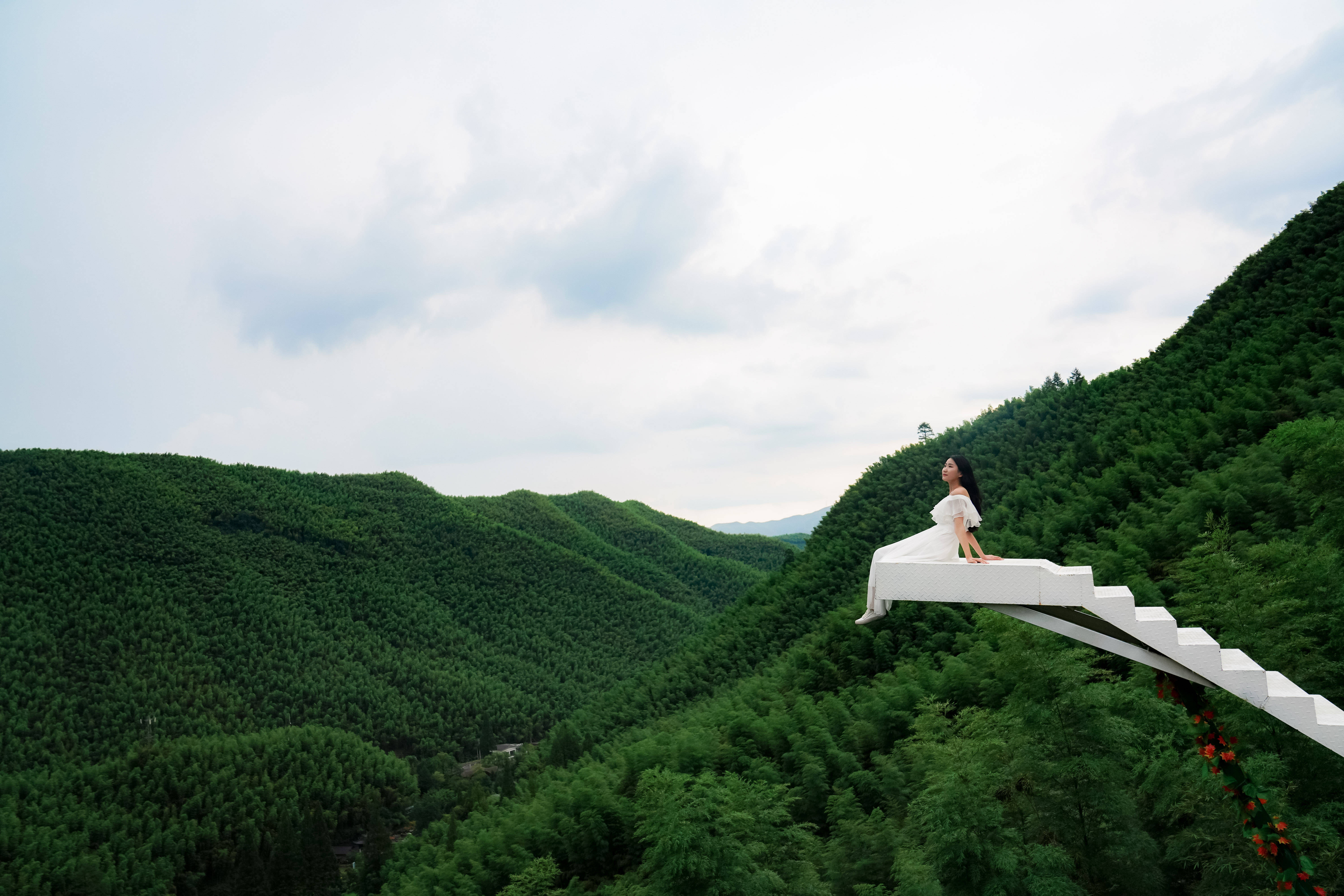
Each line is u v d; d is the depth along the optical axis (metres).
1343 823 7.55
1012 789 10.24
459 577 196.38
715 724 27.22
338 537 197.12
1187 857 8.48
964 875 9.30
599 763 34.69
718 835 12.06
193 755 94.88
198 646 140.62
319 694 133.00
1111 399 42.44
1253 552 11.25
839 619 30.72
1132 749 9.58
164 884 71.31
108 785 89.06
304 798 88.25
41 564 151.25
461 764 115.00
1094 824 9.20
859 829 13.84
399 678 144.12
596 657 170.12
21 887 68.50
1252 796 5.43
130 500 181.50
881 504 51.75
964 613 25.88
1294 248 43.00
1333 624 9.23
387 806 91.94
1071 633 5.43
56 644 130.38
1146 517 22.77
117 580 154.50
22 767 99.75
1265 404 25.80
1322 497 12.20
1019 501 34.47
